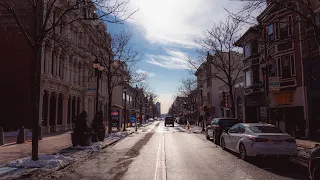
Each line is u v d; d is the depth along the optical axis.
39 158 11.31
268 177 8.89
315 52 20.12
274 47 24.56
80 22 32.25
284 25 23.22
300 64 22.38
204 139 23.31
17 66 26.55
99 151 15.53
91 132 17.39
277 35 23.91
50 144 17.66
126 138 24.97
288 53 23.30
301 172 9.73
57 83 29.27
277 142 11.31
